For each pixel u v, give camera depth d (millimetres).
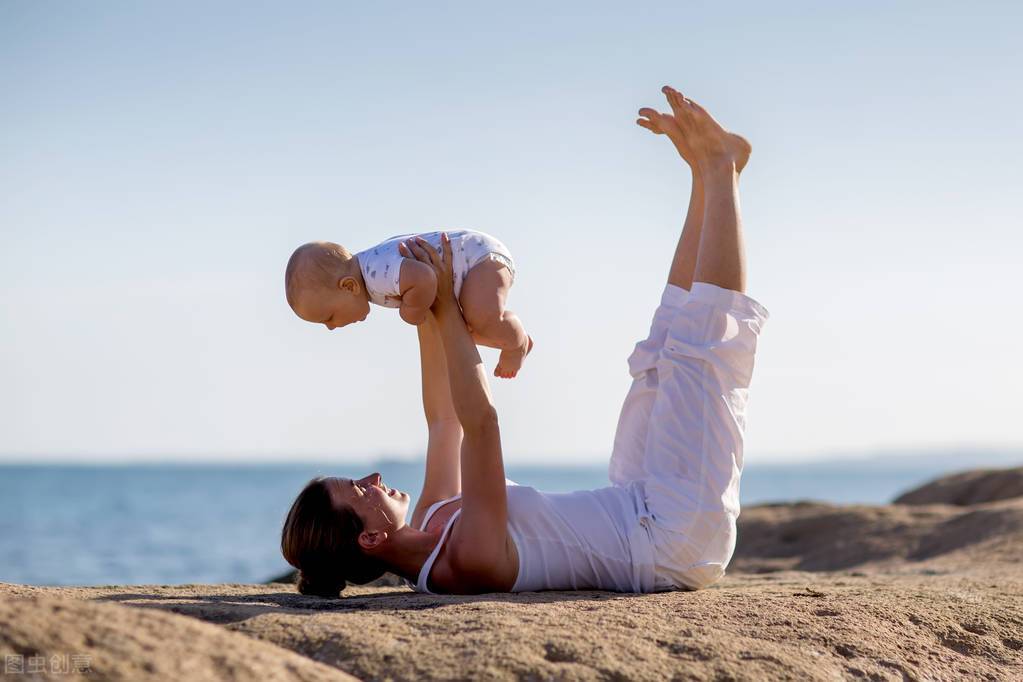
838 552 15961
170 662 4078
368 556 6711
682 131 7594
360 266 7023
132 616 4434
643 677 4871
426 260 6688
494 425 6383
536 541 6641
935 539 15352
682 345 7004
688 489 6852
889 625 6340
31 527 66062
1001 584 8781
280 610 5777
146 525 68438
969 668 6039
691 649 5293
